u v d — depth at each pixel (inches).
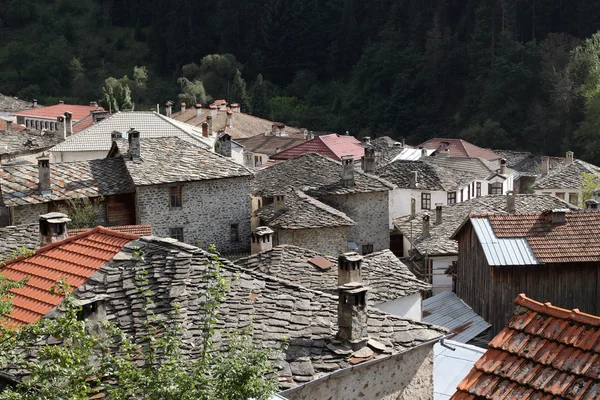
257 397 413.4
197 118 3572.8
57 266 585.3
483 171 2423.7
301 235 1343.5
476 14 4239.7
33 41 5693.9
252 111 4488.2
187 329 511.5
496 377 402.0
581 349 394.3
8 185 1315.2
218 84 4859.7
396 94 4249.5
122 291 540.4
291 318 570.9
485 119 3843.5
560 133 3649.1
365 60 4564.5
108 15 5944.9
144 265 565.0
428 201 2091.5
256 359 426.0
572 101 3676.2
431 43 4343.0
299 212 1375.5
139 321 511.8
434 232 1640.0
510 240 1107.3
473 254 1174.3
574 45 4020.7
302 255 850.1
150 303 489.7
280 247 863.1
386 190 1579.7
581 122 3540.8
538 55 3902.6
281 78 5024.6
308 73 4948.3
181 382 400.2
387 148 2827.3
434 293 1519.4
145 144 1465.3
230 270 609.3
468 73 4234.7
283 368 514.9
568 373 386.3
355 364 534.6
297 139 3201.3
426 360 597.9
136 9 5841.5
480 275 1146.0
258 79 4574.3
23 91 5054.1
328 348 545.3
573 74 3762.3
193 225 1401.3
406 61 4394.7
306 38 5002.5
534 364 399.2
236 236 1448.1
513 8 4200.3
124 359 424.8
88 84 5083.7
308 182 1600.6
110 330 445.1
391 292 876.6
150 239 597.9
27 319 526.9
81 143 2207.2
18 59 5457.7
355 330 553.0
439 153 2775.6
